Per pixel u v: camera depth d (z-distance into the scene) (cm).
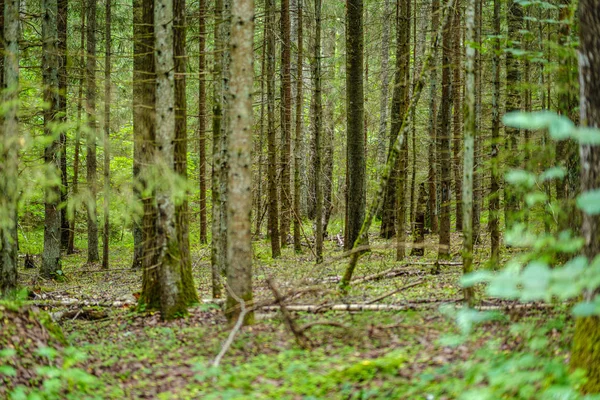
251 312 820
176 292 936
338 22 2597
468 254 772
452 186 2373
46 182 660
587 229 437
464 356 581
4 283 937
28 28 1827
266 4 1797
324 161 2659
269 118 1766
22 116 1011
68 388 579
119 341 816
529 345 554
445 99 1545
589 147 435
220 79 1158
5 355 573
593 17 432
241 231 802
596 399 348
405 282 1145
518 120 229
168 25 906
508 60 1381
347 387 534
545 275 248
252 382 585
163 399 554
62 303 1090
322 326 778
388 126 2923
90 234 1966
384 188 1003
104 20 2081
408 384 520
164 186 789
